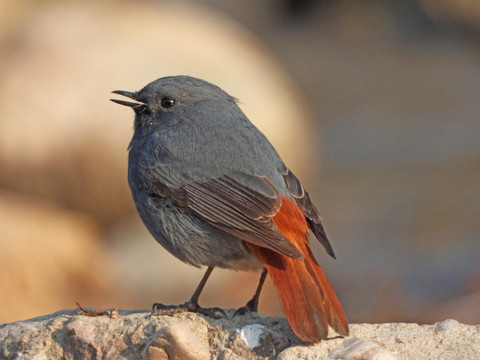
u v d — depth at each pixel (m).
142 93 8.76
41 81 14.35
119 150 14.25
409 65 30.20
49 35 14.91
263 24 33.50
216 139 8.29
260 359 7.24
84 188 14.21
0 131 14.14
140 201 8.34
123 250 14.27
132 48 14.71
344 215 20.73
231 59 15.04
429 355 7.05
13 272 13.25
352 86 28.88
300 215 7.96
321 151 24.36
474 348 7.11
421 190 21.73
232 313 7.99
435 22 32.34
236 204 7.91
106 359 7.40
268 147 8.38
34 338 7.65
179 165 8.18
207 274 8.07
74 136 14.14
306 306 7.01
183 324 7.43
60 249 13.74
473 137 24.70
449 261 16.77
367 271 17.19
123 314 7.95
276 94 14.96
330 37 32.72
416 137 24.97
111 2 15.78
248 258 7.92
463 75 29.14
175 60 14.57
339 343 7.14
